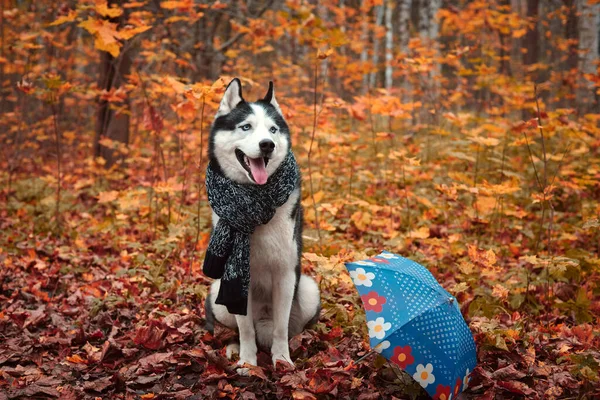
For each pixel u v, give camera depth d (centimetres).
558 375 338
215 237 368
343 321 420
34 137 1148
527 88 848
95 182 844
